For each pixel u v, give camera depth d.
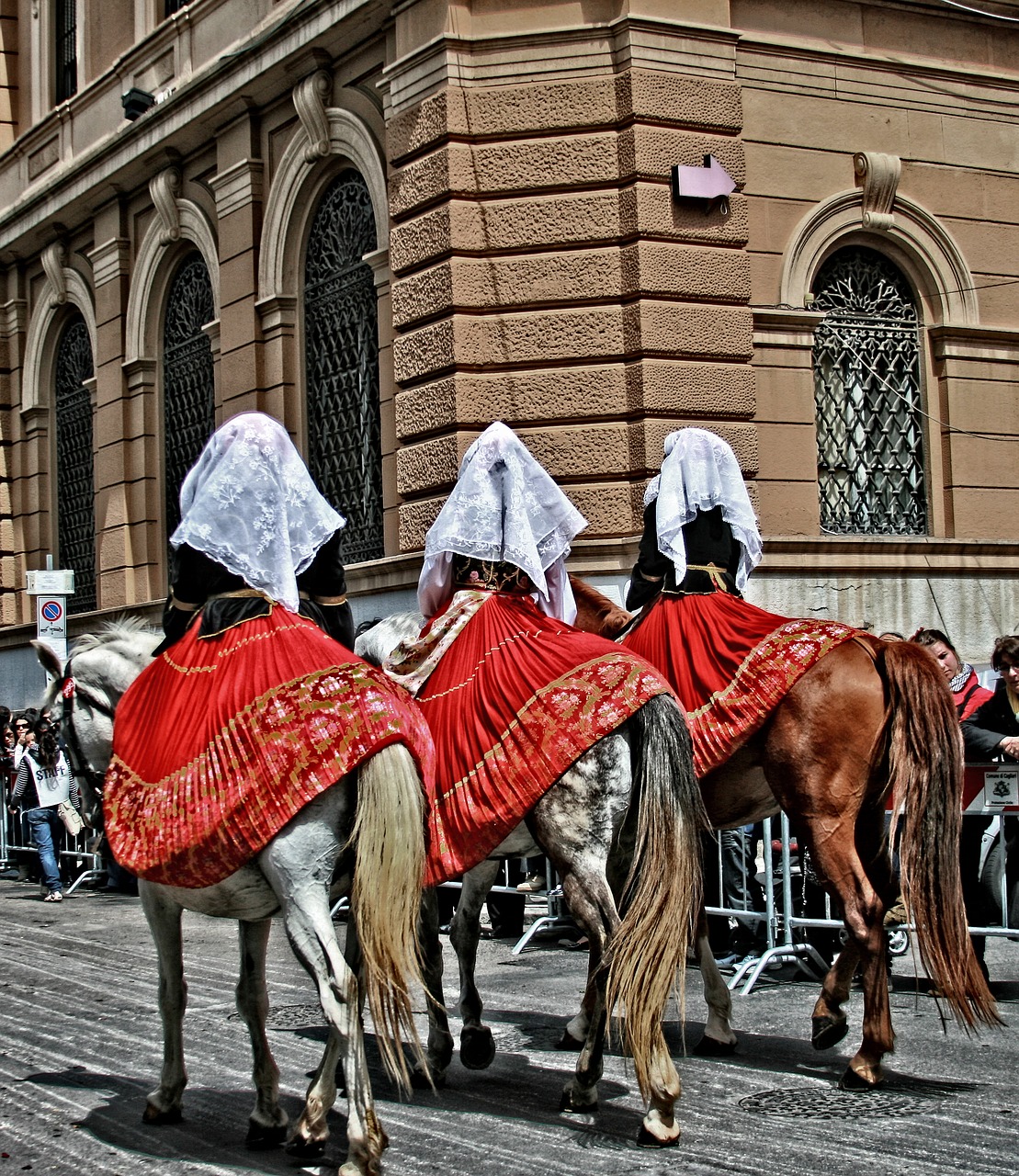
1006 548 13.56
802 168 13.16
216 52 16.66
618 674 5.43
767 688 6.14
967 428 13.73
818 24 13.35
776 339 12.83
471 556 6.03
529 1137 5.30
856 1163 4.89
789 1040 6.90
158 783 4.91
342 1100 5.98
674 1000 7.95
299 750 4.65
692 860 5.11
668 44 12.39
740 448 12.42
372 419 14.31
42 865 13.59
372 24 13.80
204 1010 7.96
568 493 12.15
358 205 14.55
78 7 20.05
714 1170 4.83
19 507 21.38
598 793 5.36
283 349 15.32
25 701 20.89
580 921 5.33
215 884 4.80
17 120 22.14
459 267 12.43
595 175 12.28
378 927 4.50
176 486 17.92
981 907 8.05
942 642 8.77
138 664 6.39
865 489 13.42
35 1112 5.85
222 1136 5.42
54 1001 8.32
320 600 5.49
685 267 12.26
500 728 5.55
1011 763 7.83
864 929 5.91
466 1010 6.40
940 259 13.78
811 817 6.04
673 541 6.68
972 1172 4.77
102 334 19.00
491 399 12.38
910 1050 6.63
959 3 14.02
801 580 12.59
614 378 12.18
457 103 12.54
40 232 20.47
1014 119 14.28
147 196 18.17
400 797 4.61
